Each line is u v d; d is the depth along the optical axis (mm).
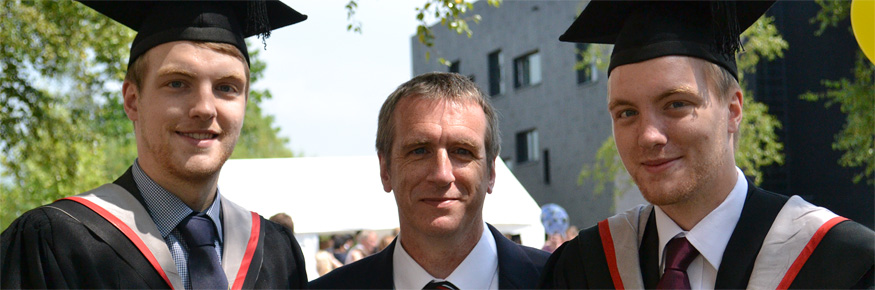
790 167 14492
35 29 8984
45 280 2516
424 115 2711
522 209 9836
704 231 2541
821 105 14164
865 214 13547
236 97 2711
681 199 2455
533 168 20625
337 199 9664
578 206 19062
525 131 20984
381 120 2861
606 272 2713
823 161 14117
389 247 3066
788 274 2420
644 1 2586
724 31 2520
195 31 2676
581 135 19047
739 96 2572
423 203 2725
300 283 3033
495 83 21953
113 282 2570
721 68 2521
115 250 2605
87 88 9781
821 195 14156
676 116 2434
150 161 2721
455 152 2732
